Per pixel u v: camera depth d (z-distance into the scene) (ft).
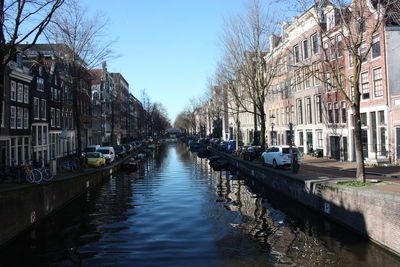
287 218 46.01
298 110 115.44
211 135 293.64
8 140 83.51
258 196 63.57
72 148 138.31
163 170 111.86
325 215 44.60
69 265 30.58
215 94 152.66
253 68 93.15
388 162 69.72
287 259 30.86
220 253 32.83
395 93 69.92
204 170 110.22
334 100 91.04
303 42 104.17
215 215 48.52
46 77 111.34
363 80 78.48
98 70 207.82
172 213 50.14
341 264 29.27
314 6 44.42
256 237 37.83
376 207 32.81
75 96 81.25
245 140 194.70
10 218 36.63
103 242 36.83
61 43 77.66
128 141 255.29
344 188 39.29
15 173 53.31
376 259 30.01
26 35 39.09
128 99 290.76
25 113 94.27
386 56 70.03
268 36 92.38
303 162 86.43
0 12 36.73
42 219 46.06
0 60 38.60
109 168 95.14
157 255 32.58
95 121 182.50
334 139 92.53
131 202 59.06
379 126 73.46
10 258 32.50
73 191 61.26
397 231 29.53
